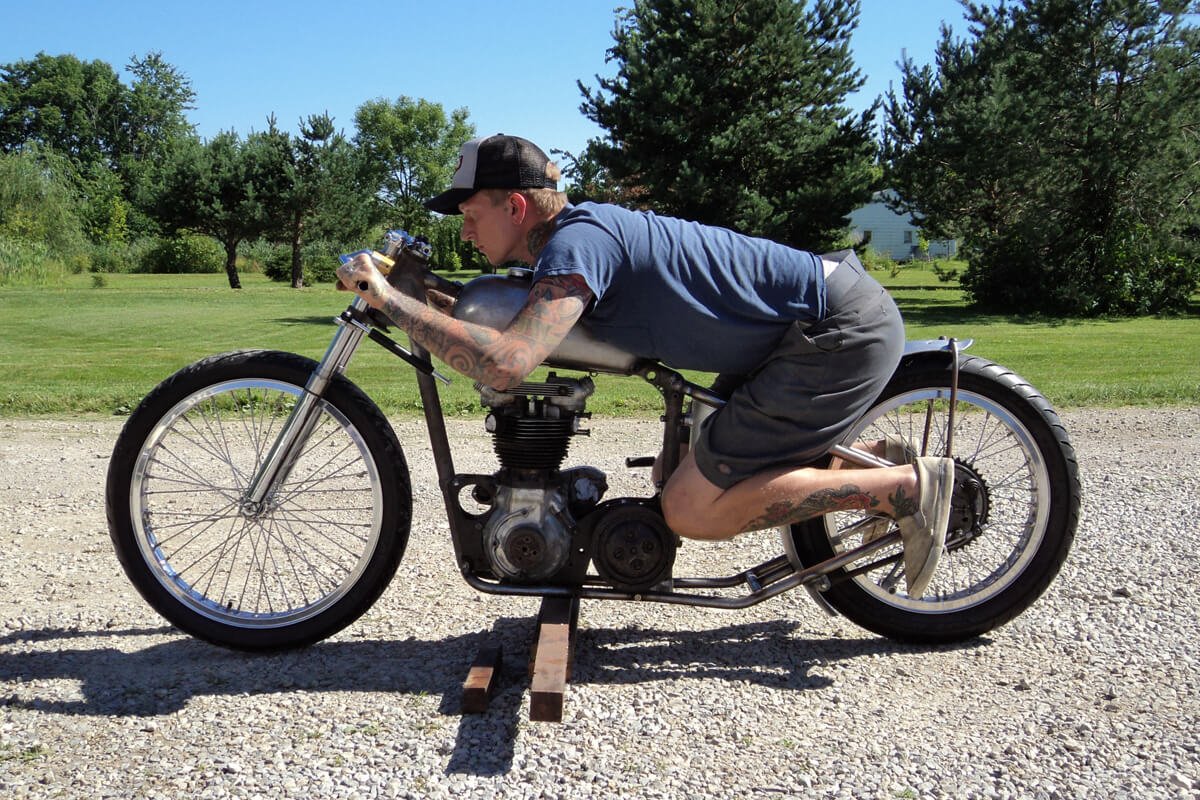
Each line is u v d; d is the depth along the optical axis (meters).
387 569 2.91
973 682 2.73
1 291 27.64
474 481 2.79
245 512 3.04
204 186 36.34
